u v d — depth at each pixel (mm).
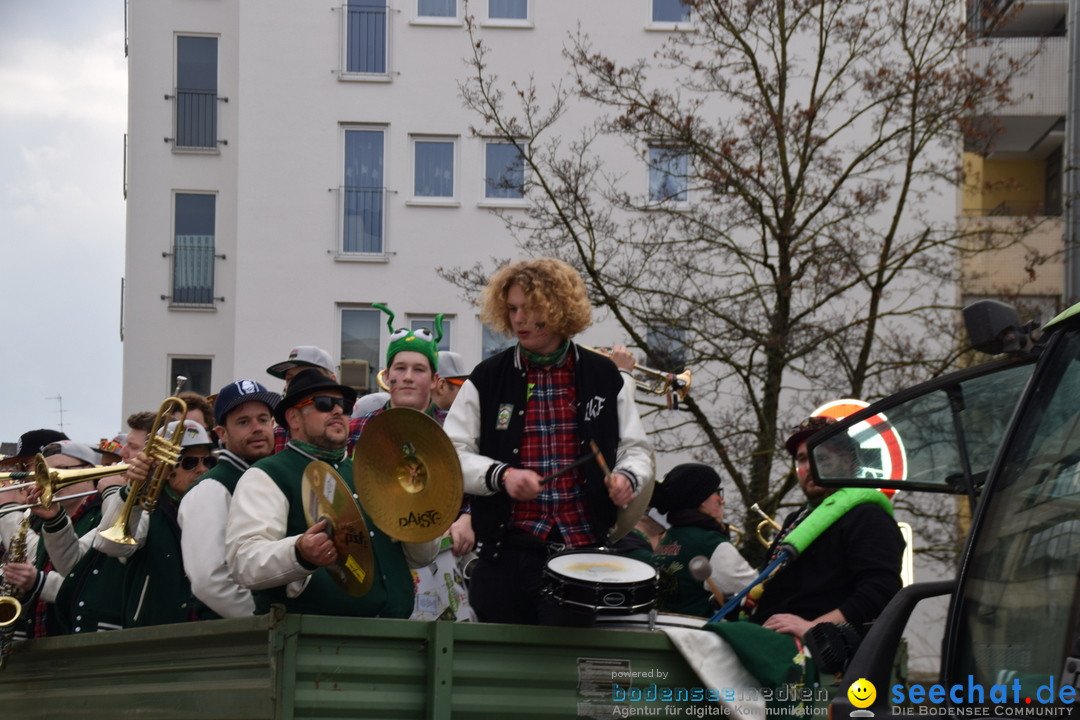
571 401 4727
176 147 25797
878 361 17219
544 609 4535
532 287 4633
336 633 4094
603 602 4246
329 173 24391
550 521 4648
